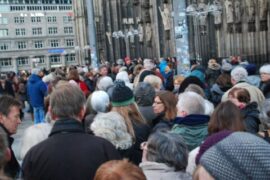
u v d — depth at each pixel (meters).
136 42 58.47
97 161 5.51
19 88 34.72
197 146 6.89
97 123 7.05
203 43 40.28
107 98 9.50
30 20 166.12
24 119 31.36
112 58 67.19
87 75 22.23
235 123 6.49
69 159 5.51
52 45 169.62
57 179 5.48
